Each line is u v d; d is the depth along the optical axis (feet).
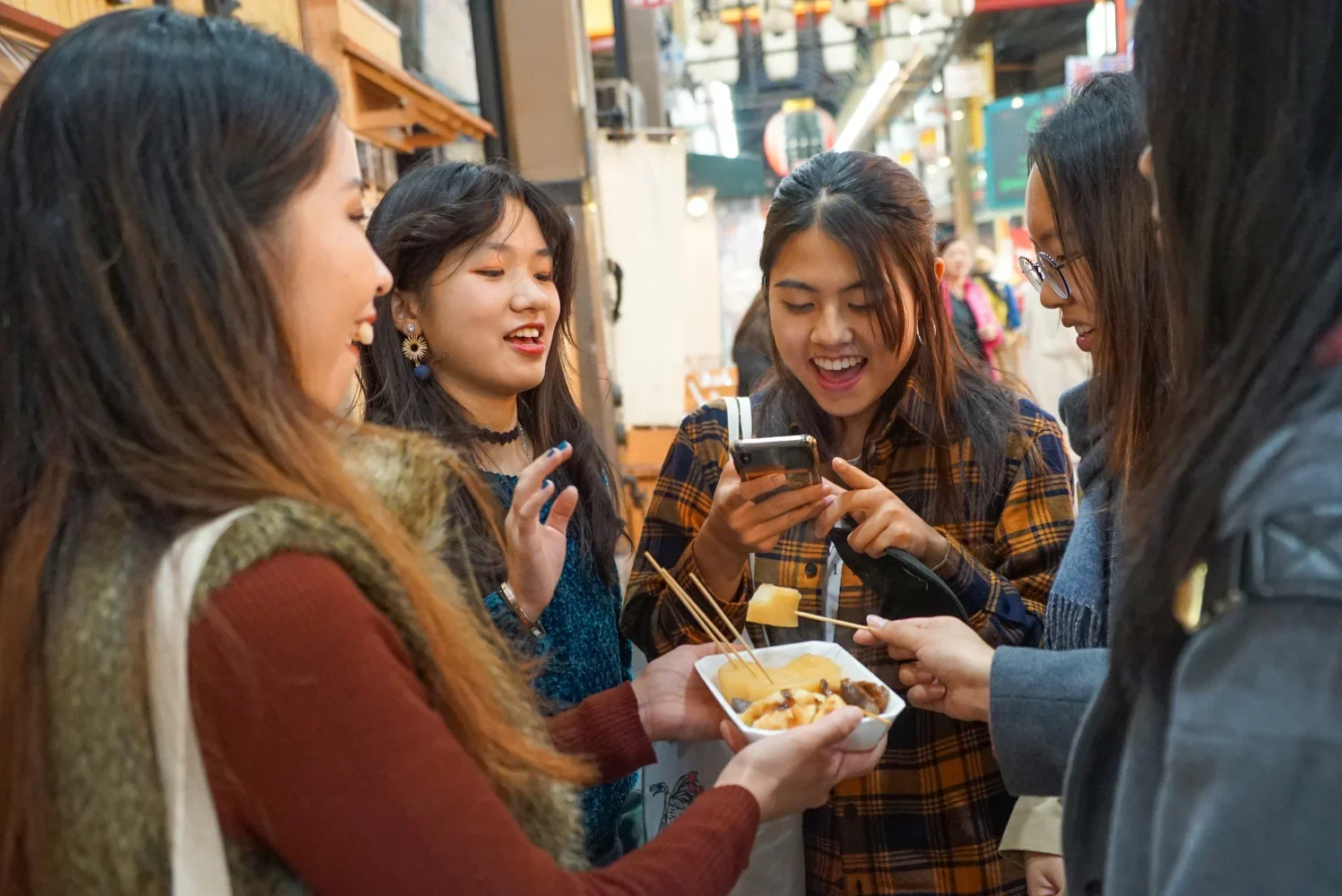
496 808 2.22
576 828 2.73
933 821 4.43
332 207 2.45
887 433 4.81
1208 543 1.61
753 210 16.84
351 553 2.18
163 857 2.08
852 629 4.68
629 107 16.08
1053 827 4.11
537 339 4.54
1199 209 1.73
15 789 2.13
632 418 14.80
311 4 6.82
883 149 22.75
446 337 4.46
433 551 2.79
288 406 2.28
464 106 11.28
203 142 2.17
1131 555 1.83
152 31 2.23
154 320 2.12
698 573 4.45
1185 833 1.49
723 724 3.63
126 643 2.03
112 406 2.16
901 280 4.42
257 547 2.03
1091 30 15.92
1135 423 3.58
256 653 1.98
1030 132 4.07
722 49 16.81
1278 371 1.54
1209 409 1.65
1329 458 1.47
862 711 3.33
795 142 19.25
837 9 15.64
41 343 2.14
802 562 4.84
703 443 5.15
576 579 4.66
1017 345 15.55
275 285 2.33
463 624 2.54
